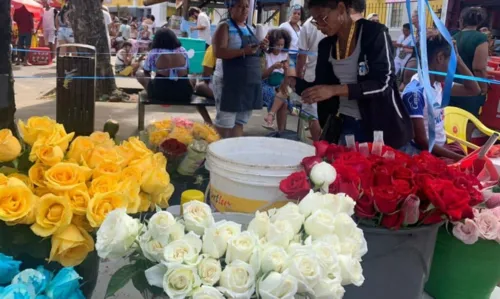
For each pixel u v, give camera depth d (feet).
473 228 3.96
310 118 13.24
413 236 3.69
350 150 4.47
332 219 2.99
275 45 17.04
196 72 24.63
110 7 80.48
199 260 2.59
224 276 2.55
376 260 3.67
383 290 3.75
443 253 4.26
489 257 4.15
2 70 9.14
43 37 40.27
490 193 4.49
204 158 4.90
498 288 4.82
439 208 3.74
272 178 3.80
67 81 12.91
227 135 12.63
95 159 3.28
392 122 6.44
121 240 2.66
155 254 2.63
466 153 9.32
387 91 6.20
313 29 13.65
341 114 6.91
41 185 3.13
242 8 11.87
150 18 45.34
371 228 3.61
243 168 3.81
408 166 4.30
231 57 11.72
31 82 26.91
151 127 5.80
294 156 4.60
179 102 16.16
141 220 3.67
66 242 3.01
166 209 4.08
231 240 2.66
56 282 2.75
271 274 2.55
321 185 3.58
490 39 27.17
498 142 12.97
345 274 2.81
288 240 2.85
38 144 3.20
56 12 40.11
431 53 8.54
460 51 12.85
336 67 6.66
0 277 2.79
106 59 22.62
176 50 16.93
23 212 2.91
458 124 10.69
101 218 3.01
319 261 2.63
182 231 2.75
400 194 3.55
